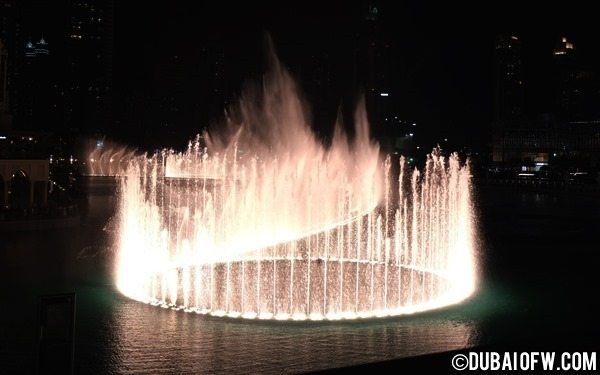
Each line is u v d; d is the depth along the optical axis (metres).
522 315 20.19
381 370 14.65
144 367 14.68
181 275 26.67
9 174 49.47
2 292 22.38
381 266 30.11
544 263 31.38
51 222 42.19
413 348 16.33
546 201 78.69
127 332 17.58
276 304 21.47
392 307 21.31
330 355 15.65
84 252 31.91
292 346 16.39
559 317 19.95
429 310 20.78
